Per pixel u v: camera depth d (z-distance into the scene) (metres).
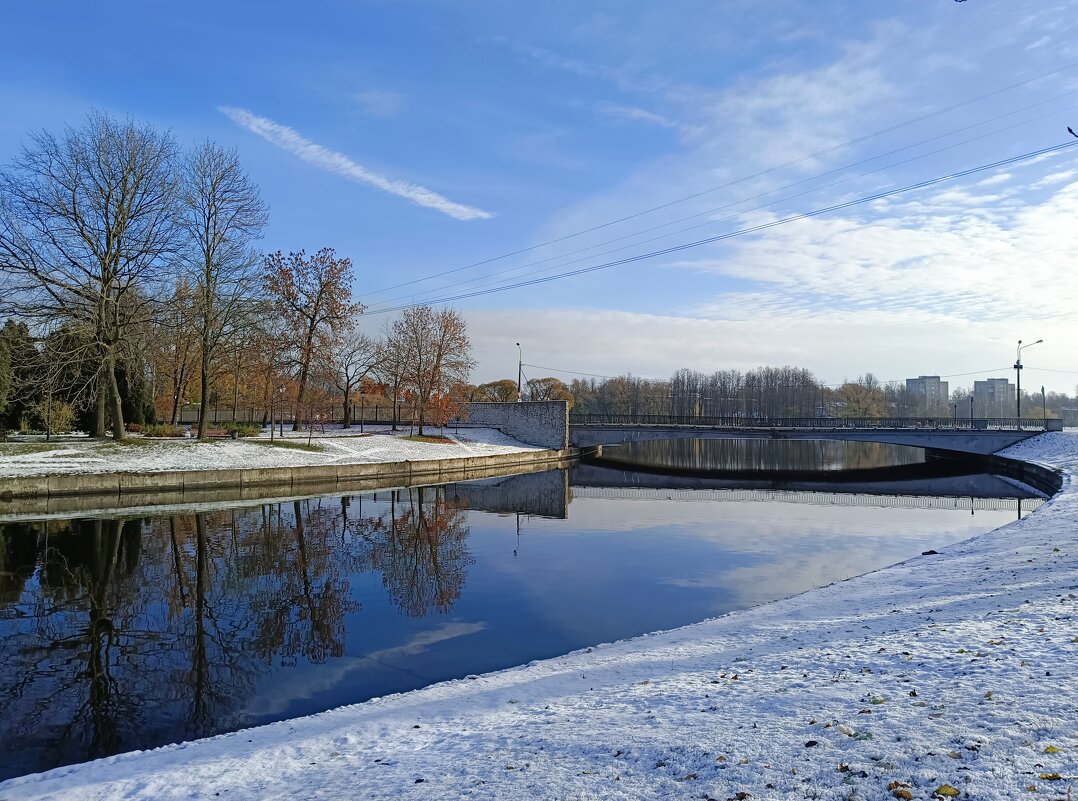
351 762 8.10
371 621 17.52
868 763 6.23
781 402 158.50
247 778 7.86
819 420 76.50
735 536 30.41
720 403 164.38
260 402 71.31
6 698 12.62
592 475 64.88
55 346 39.78
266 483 42.09
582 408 159.50
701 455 111.88
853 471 70.19
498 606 18.88
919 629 11.61
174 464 40.06
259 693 12.83
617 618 17.58
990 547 21.16
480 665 14.16
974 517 36.31
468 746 8.21
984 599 13.50
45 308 37.88
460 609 18.58
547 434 75.12
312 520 33.41
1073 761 5.80
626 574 22.78
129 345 40.22
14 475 33.12
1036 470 52.16
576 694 10.33
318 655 14.91
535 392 131.38
